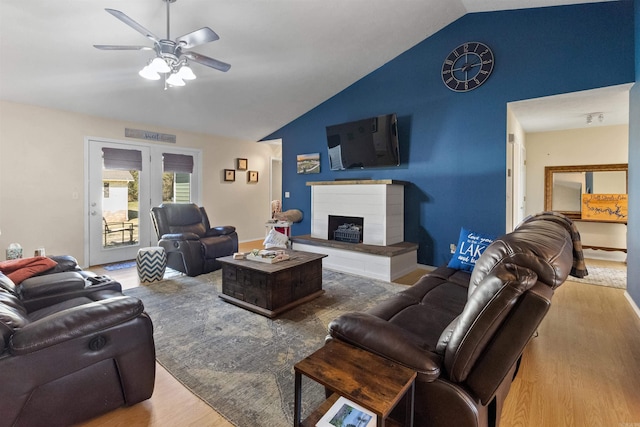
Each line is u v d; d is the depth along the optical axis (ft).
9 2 8.35
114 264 15.71
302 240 16.11
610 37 10.37
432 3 11.80
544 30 11.54
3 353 4.03
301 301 9.92
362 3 11.09
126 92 13.73
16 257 12.20
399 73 15.16
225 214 21.12
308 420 3.89
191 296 10.74
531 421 5.02
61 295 6.95
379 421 3.03
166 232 14.56
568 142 17.99
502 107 12.50
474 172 13.25
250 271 9.52
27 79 11.66
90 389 4.72
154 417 5.10
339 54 14.03
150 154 17.34
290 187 20.12
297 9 10.71
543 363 6.75
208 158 20.02
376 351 4.07
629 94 10.53
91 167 15.21
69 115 14.47
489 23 12.63
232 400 5.51
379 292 11.32
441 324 5.52
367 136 15.61
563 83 11.20
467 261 8.76
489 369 3.51
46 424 4.35
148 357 5.26
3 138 12.80
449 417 3.72
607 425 4.92
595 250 17.26
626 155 16.60
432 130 14.30
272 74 14.66
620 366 6.60
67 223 14.53
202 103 16.03
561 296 10.93
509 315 3.37
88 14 9.07
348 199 15.21
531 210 19.03
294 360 6.78
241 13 10.39
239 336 7.85
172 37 10.62
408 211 15.20
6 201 12.94
